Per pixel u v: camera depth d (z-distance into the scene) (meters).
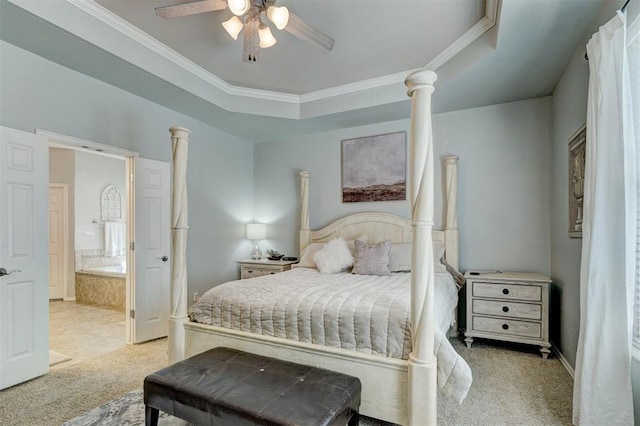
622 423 1.76
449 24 2.79
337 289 2.61
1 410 2.23
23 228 2.67
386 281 3.05
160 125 3.89
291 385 1.77
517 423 2.11
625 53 1.75
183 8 2.25
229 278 4.93
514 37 2.49
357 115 4.18
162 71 3.22
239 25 2.45
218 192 4.77
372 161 4.53
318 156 4.93
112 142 3.38
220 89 3.93
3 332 2.52
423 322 1.83
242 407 1.58
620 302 1.78
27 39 2.57
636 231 1.91
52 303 5.73
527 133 3.71
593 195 1.91
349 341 2.08
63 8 2.45
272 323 2.33
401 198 4.34
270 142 5.32
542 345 3.15
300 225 5.03
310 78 3.82
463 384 1.83
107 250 6.48
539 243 3.62
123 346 3.49
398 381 1.92
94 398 2.39
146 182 3.70
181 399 1.74
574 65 2.74
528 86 3.36
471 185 3.95
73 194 6.12
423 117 1.87
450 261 3.83
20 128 2.70
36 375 2.71
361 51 3.22
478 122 3.94
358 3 2.51
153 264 3.75
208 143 4.61
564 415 2.19
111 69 3.04
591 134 2.00
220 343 2.49
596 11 2.18
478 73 3.07
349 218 4.50
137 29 2.88
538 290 3.19
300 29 2.42
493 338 3.33
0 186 2.53
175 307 2.66
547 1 2.10
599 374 1.83
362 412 2.00
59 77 2.96
